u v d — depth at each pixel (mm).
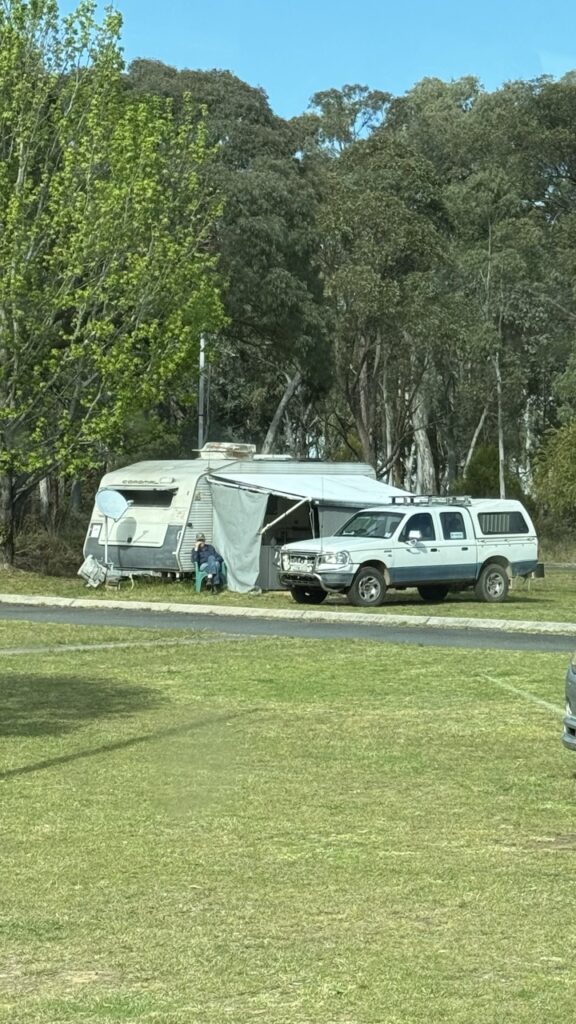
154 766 11133
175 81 61062
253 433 73625
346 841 8750
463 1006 5898
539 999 5980
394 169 61281
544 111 80750
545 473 45312
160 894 7582
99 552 34312
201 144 37594
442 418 73688
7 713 13828
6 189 35062
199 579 32688
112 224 34750
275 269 54188
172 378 38562
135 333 35344
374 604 29078
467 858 8328
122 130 35562
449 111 85062
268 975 6289
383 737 12500
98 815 9445
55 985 6188
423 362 63875
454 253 65500
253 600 30641
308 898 7500
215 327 37812
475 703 14609
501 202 70000
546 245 73062
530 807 9711
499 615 26750
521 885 7730
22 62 35781
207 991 6098
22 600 30375
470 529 30516
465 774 10859
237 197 53938
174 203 36688
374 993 6051
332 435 80562
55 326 35750
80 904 7398
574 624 24156
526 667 17734
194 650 19594
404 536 29594
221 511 33250
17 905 7383
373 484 35156
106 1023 5727
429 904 7383
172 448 58562
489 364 66812
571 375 62344
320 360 56625
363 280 56688
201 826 9133
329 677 16688
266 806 9719
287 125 63688
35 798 9953
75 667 17594
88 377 36969
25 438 36312
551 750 11898
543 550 57750
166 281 35594
